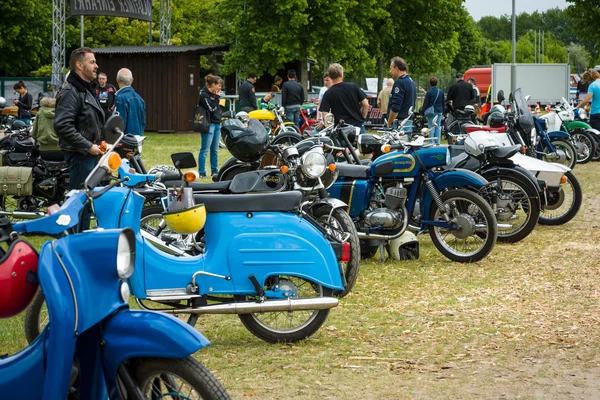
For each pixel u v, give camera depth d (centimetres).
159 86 3494
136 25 5784
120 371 407
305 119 2328
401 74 1535
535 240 1161
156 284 632
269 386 572
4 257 399
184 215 573
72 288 392
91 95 850
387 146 1004
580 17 3819
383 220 977
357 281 912
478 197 999
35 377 403
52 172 1157
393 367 614
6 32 5053
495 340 684
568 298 828
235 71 4275
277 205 652
